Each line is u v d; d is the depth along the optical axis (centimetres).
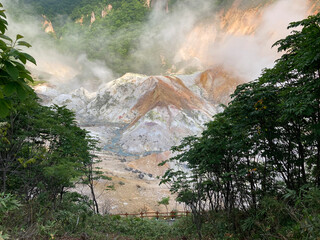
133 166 5006
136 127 7369
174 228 1129
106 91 10219
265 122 733
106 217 1140
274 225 616
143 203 2944
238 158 878
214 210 1095
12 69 123
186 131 7088
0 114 141
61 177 733
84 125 8050
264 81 789
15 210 494
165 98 8588
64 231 598
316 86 542
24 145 671
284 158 754
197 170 877
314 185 643
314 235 401
